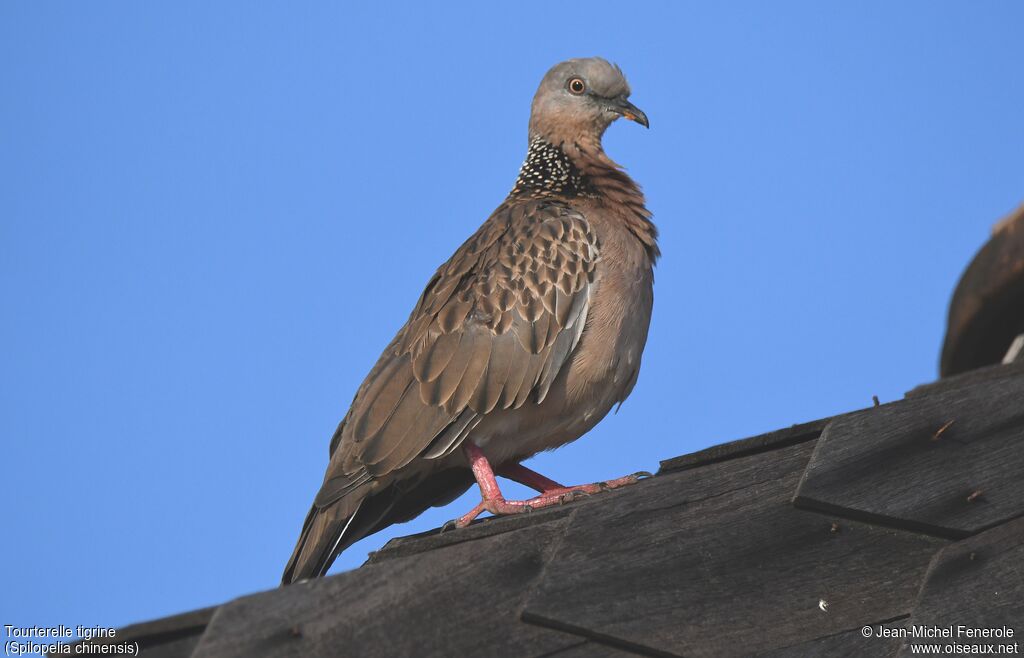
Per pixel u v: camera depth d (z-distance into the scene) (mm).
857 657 7879
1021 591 8125
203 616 7164
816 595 8133
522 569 7914
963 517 8500
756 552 8281
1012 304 13812
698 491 8523
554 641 7691
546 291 12633
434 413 12156
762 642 7902
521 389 12375
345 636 7273
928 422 8898
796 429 8961
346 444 12070
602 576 7980
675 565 8148
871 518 8477
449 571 7758
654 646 7758
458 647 7492
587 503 8344
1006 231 13422
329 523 11789
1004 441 8883
